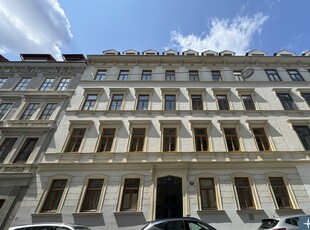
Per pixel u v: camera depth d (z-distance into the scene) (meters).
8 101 16.75
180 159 12.66
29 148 13.89
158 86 17.64
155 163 12.27
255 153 12.95
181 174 11.98
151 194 11.25
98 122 14.73
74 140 13.96
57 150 13.19
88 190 11.62
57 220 10.34
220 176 11.95
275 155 12.91
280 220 6.86
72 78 18.69
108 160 12.67
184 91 17.11
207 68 19.39
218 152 12.92
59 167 12.25
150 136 13.88
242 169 12.22
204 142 13.88
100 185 11.86
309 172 12.13
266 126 14.33
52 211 10.77
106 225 10.26
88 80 18.00
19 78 18.66
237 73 19.00
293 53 21.28
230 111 15.35
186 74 18.83
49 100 16.81
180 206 12.05
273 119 14.91
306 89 16.95
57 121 15.17
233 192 11.34
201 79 18.33
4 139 14.20
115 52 21.64
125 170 12.21
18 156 13.41
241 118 14.96
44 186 11.53
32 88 17.73
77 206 10.83
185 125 14.47
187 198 11.07
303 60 19.59
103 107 15.92
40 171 12.18
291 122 14.64
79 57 21.53
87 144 13.50
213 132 14.09
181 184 12.48
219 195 11.22
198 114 15.23
